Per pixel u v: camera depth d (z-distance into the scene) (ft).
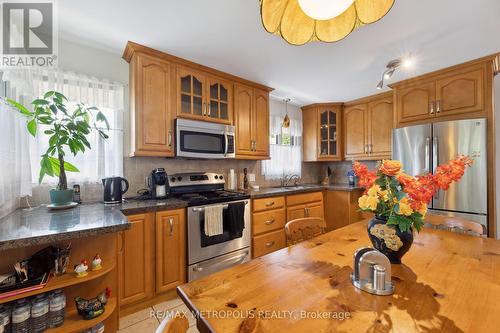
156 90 6.68
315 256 3.51
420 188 2.92
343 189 10.63
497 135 8.29
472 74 7.04
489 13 4.84
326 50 6.48
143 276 5.69
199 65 7.41
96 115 6.28
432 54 6.61
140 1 4.60
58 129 4.91
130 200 6.61
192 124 7.23
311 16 3.19
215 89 8.11
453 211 7.00
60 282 3.70
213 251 6.93
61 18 5.12
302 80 8.75
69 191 5.32
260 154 9.38
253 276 2.88
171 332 1.61
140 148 6.40
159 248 5.92
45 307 3.66
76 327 3.80
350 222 10.48
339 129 11.97
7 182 4.37
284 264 3.23
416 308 2.19
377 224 3.29
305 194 10.16
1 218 4.27
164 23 5.34
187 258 6.43
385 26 5.30
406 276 2.84
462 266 3.12
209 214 6.73
